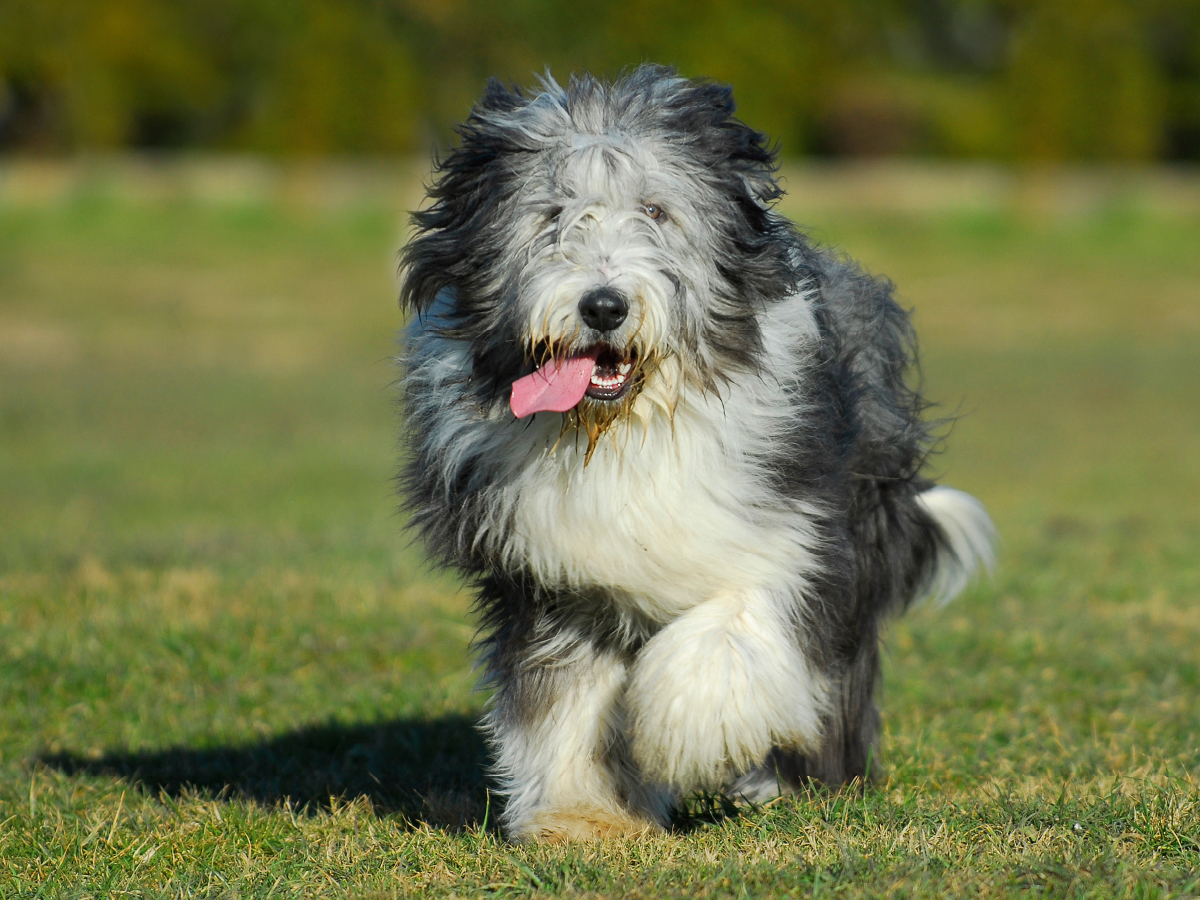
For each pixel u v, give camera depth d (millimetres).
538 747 7703
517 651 7738
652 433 7094
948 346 41219
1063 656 11891
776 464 7348
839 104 69875
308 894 6758
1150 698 10609
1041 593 14344
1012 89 60719
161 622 12547
